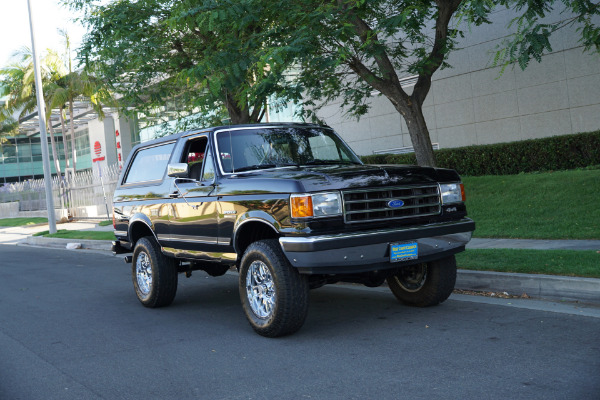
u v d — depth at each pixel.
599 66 15.55
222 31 11.75
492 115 18.12
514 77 17.44
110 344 5.94
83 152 53.81
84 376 4.92
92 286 10.02
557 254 7.77
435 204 5.88
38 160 60.78
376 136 21.86
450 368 4.45
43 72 35.34
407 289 6.72
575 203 11.96
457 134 19.19
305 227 5.20
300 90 10.30
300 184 5.27
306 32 9.86
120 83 14.76
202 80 10.90
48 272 12.27
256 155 6.50
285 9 10.81
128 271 11.80
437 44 11.68
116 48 12.86
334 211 5.29
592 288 6.15
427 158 11.85
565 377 4.08
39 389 4.65
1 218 40.56
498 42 17.56
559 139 15.45
